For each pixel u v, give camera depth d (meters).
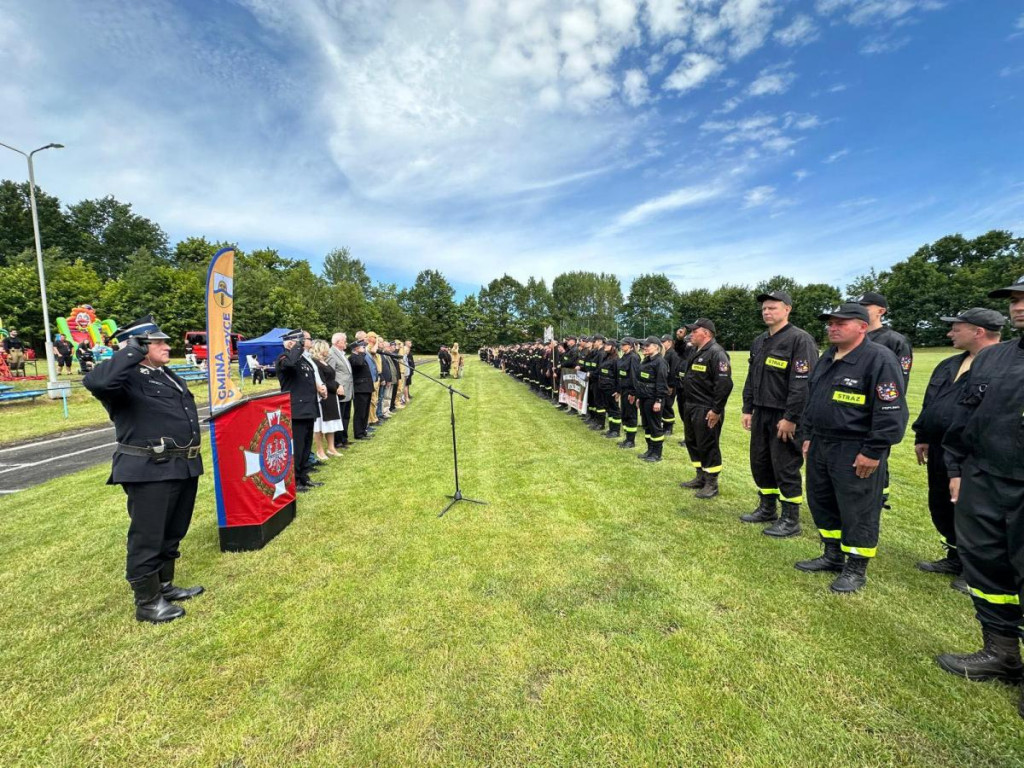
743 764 1.76
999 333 3.00
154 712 2.09
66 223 54.75
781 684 2.16
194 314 42.88
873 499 2.90
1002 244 49.41
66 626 2.75
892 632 2.52
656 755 1.80
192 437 3.01
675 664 2.31
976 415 2.21
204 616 2.83
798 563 3.30
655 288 78.06
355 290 54.34
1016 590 2.12
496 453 7.04
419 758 1.82
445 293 68.12
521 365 19.77
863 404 2.90
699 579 3.14
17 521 4.48
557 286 79.75
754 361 4.10
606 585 3.09
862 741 1.84
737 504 4.66
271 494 3.98
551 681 2.22
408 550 3.70
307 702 2.13
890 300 45.59
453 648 2.47
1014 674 2.13
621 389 7.35
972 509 2.21
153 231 65.06
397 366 12.09
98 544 3.93
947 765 1.74
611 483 5.40
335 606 2.90
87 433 9.48
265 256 63.09
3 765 1.82
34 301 33.62
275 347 23.75
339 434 7.71
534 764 1.78
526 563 3.43
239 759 1.84
